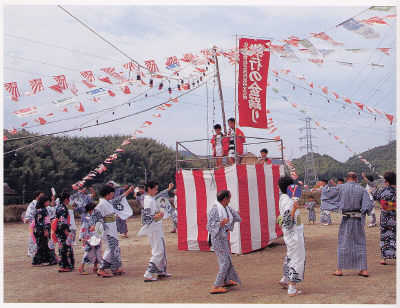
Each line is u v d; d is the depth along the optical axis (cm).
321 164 6775
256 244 1065
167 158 5059
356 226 726
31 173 3584
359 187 727
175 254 1063
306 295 605
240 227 1028
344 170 6259
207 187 1098
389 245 822
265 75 1089
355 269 723
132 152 4869
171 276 788
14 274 845
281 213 634
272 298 597
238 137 1127
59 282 757
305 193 3028
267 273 788
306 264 857
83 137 5062
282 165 1214
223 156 1123
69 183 3969
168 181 4922
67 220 877
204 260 962
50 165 3816
